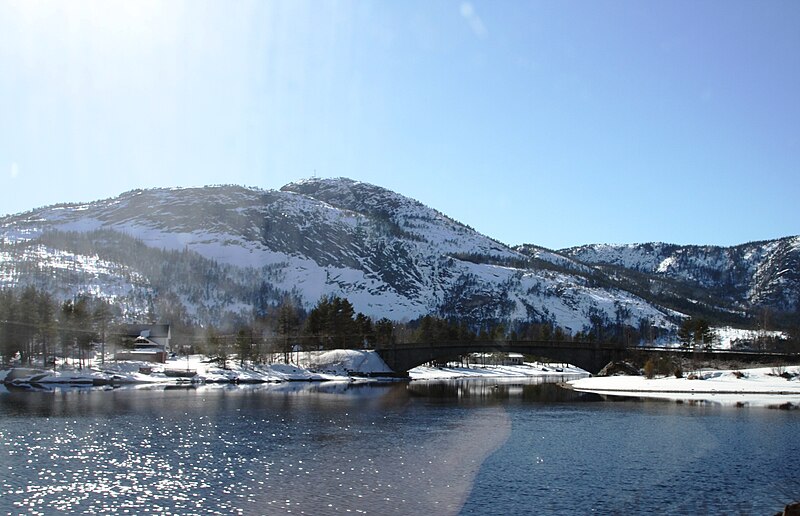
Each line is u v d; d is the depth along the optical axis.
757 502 41.31
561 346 195.25
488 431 71.06
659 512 39.03
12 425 72.56
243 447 59.50
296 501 41.06
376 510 39.19
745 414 86.62
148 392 120.88
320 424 75.88
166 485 45.09
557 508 39.75
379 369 194.38
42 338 158.62
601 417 84.50
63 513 38.84
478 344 198.62
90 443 61.00
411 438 65.62
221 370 169.62
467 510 39.22
